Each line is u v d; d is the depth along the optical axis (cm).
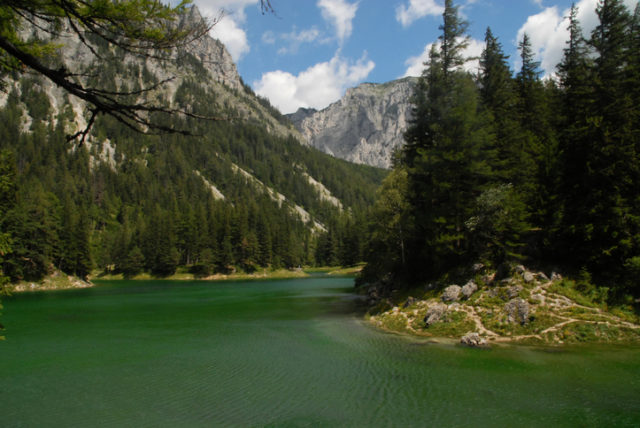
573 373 1883
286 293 6656
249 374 2003
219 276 11738
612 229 2730
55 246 8600
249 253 12306
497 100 4575
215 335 3028
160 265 11825
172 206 17200
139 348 2600
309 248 17750
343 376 1944
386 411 1524
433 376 1903
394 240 4472
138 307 4897
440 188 3569
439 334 2759
